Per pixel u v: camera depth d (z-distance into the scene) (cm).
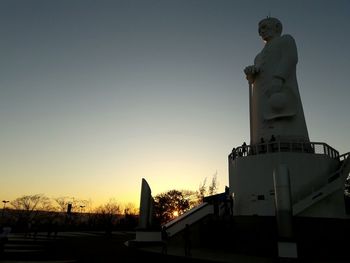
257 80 3594
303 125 3381
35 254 2394
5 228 2252
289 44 3491
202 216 3409
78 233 6200
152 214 3319
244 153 3228
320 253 2434
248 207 2998
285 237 2139
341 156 3048
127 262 2039
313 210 2752
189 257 2238
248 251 2548
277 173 2311
